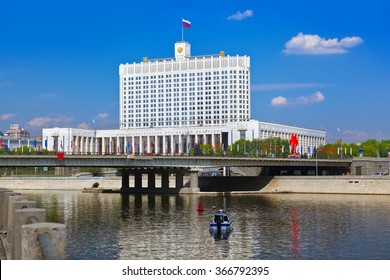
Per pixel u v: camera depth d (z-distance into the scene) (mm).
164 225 105438
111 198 192750
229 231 95375
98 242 83125
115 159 179250
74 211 137625
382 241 83312
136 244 81438
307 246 79438
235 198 188625
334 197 188750
